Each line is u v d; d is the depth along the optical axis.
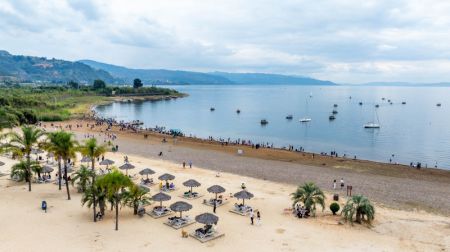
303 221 41.78
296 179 62.47
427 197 52.94
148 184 57.09
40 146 51.50
